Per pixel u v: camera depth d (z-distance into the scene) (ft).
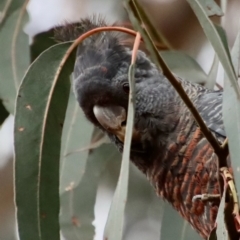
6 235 13.09
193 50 13.03
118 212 11.68
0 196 13.10
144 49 12.44
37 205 11.91
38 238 11.89
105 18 12.52
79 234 12.34
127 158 11.69
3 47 12.32
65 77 11.97
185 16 13.01
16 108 11.94
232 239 11.69
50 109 11.96
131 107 11.72
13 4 12.34
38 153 11.93
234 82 11.64
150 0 13.03
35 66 11.96
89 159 12.44
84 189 12.39
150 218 12.89
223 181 11.69
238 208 11.66
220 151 11.69
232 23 12.89
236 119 11.69
